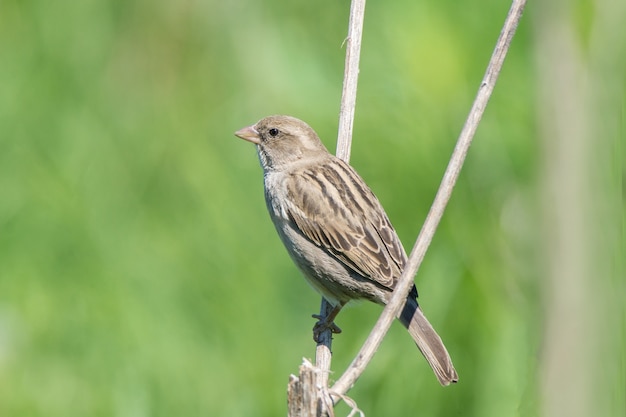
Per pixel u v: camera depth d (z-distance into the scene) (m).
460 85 10.70
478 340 10.19
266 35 13.05
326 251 9.83
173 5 15.66
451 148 10.64
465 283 10.27
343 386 7.09
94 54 15.04
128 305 11.45
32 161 13.43
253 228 12.09
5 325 11.64
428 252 10.54
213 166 12.59
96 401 11.03
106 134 13.80
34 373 11.36
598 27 6.43
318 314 10.55
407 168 10.73
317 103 11.68
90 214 12.45
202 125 13.76
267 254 11.84
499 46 7.36
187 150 12.95
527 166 10.27
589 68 5.91
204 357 11.07
